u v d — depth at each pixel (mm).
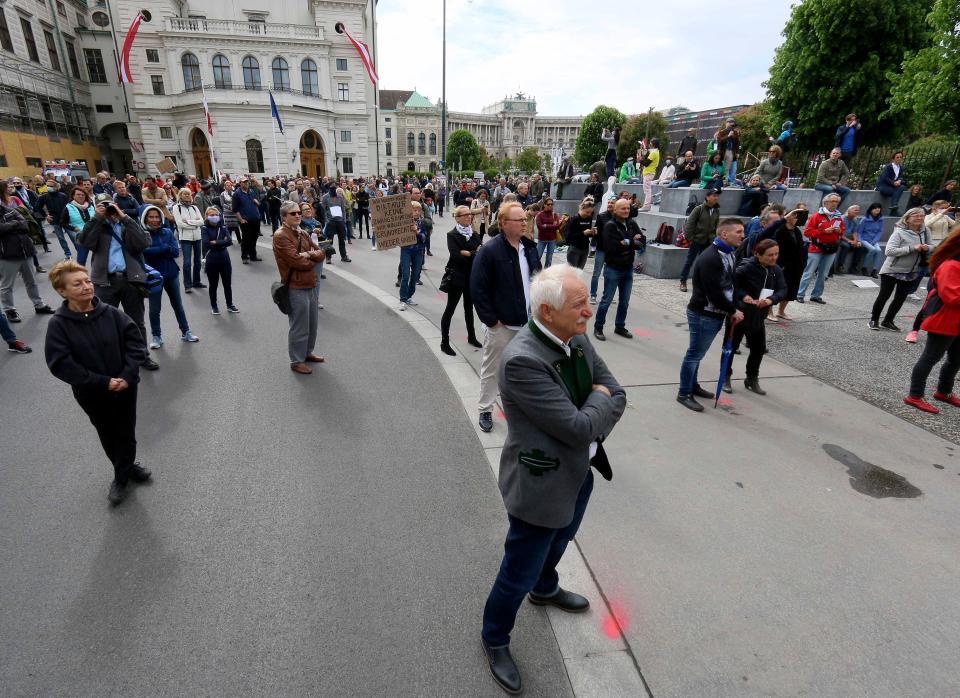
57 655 2332
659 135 59219
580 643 2445
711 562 2951
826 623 2568
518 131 137500
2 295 7156
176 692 2174
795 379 5652
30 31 34406
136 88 41594
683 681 2264
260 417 4641
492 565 2936
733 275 4586
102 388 3145
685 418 4688
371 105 50156
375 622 2541
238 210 11867
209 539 3098
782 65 21594
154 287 6133
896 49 19031
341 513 3359
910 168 14875
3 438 4230
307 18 47281
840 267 11266
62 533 3123
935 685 2262
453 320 7805
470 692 2199
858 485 3729
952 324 4617
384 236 7809
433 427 4516
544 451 1955
